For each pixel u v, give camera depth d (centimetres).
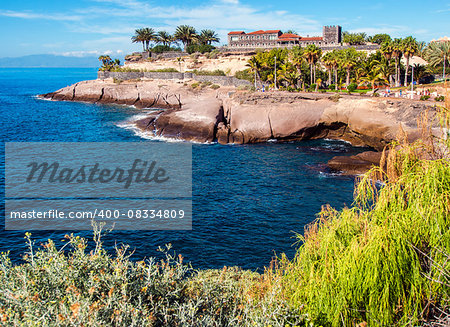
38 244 2409
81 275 886
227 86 10706
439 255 977
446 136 1114
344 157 4300
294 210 3053
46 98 13700
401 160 1149
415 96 6038
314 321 1027
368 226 1084
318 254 1159
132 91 11594
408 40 8012
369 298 991
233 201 3294
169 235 2581
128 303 796
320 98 6228
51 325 710
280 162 4731
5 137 6338
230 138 6209
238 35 13875
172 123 6481
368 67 8681
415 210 1034
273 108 6259
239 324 925
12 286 812
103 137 6419
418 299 961
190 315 862
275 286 1032
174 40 16425
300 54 8775
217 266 2161
